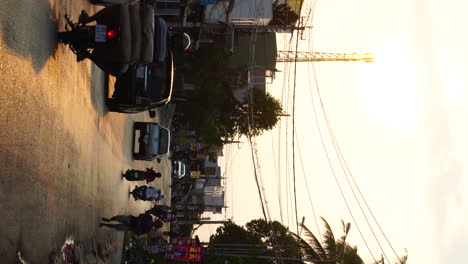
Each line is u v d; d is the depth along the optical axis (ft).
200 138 135.95
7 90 22.34
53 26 29.48
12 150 22.84
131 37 29.99
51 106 28.89
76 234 35.58
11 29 22.97
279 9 104.37
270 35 135.85
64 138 31.81
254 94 128.67
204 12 94.02
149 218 49.32
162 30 33.50
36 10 26.45
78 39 30.19
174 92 100.17
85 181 38.22
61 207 31.27
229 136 132.98
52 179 29.17
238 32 112.47
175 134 132.05
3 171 21.79
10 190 22.58
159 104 46.88
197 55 104.88
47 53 28.17
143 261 68.49
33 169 25.72
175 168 121.70
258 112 126.93
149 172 58.34
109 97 46.78
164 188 109.19
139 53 30.68
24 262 24.22
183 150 138.00
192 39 101.14
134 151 65.62
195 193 175.52
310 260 63.41
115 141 52.16
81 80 36.27
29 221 25.13
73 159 34.27
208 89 107.65
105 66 33.37
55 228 29.89
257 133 128.98
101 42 29.78
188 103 116.16
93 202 41.68
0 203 21.48
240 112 126.52
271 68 133.49
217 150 164.55
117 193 54.70
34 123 25.86
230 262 107.55
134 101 44.91
